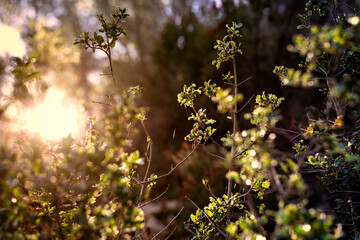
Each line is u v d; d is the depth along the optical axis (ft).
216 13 23.18
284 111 12.56
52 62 20.62
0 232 4.42
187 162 17.25
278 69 6.73
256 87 17.29
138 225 4.74
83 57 33.76
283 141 10.30
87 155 4.52
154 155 20.76
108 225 4.79
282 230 3.55
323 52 6.04
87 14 42.01
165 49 26.76
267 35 18.95
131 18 38.88
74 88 33.45
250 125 16.43
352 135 6.77
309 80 5.22
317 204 7.79
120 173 4.81
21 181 4.61
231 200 6.53
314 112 9.66
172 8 35.53
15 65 5.52
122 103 5.01
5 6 27.68
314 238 3.47
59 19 39.91
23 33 19.01
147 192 5.51
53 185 4.69
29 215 4.94
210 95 6.92
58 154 4.98
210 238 6.88
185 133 23.06
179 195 16.39
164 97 25.23
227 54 7.46
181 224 12.32
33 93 5.83
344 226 7.59
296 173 3.68
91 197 5.22
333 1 6.09
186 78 24.31
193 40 25.25
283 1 18.16
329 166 6.89
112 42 6.73
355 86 4.26
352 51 6.18
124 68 30.58
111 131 4.90
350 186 7.55
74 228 4.93
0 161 4.34
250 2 19.10
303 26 6.83
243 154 6.31
